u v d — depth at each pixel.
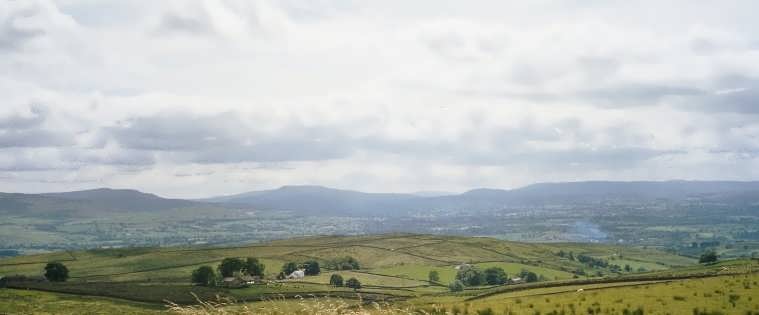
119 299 132.25
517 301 50.25
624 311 41.94
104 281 188.62
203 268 180.12
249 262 194.50
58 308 105.69
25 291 134.25
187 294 147.12
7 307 102.38
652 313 40.66
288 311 37.84
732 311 40.22
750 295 45.88
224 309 38.03
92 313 98.44
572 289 67.75
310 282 198.62
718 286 51.84
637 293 50.25
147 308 121.06
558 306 45.84
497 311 44.09
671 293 49.09
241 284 175.38
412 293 173.62
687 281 60.59
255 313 37.28
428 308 45.16
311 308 37.81
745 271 71.38
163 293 146.75
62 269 184.50
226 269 189.50
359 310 37.19
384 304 41.09
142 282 188.25
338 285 194.12
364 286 196.62
